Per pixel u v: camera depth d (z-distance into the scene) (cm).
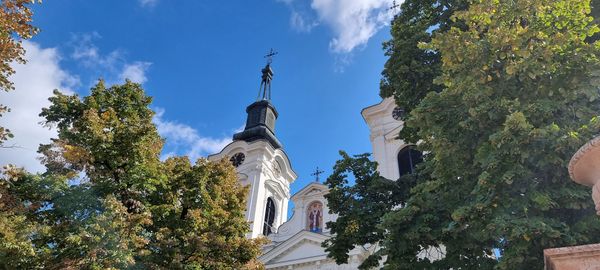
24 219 1355
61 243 1345
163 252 1568
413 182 1483
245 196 2081
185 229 1670
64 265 1273
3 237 1223
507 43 902
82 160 1570
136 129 1678
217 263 1684
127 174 1603
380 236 1378
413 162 3105
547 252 521
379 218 1385
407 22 1622
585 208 847
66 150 1577
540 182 863
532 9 895
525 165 859
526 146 828
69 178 1560
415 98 1477
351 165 1560
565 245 797
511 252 812
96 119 1636
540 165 821
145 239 1481
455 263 1100
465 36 965
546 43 866
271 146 4494
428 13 1582
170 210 1692
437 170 1029
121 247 1312
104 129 1653
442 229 1017
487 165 854
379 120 3438
